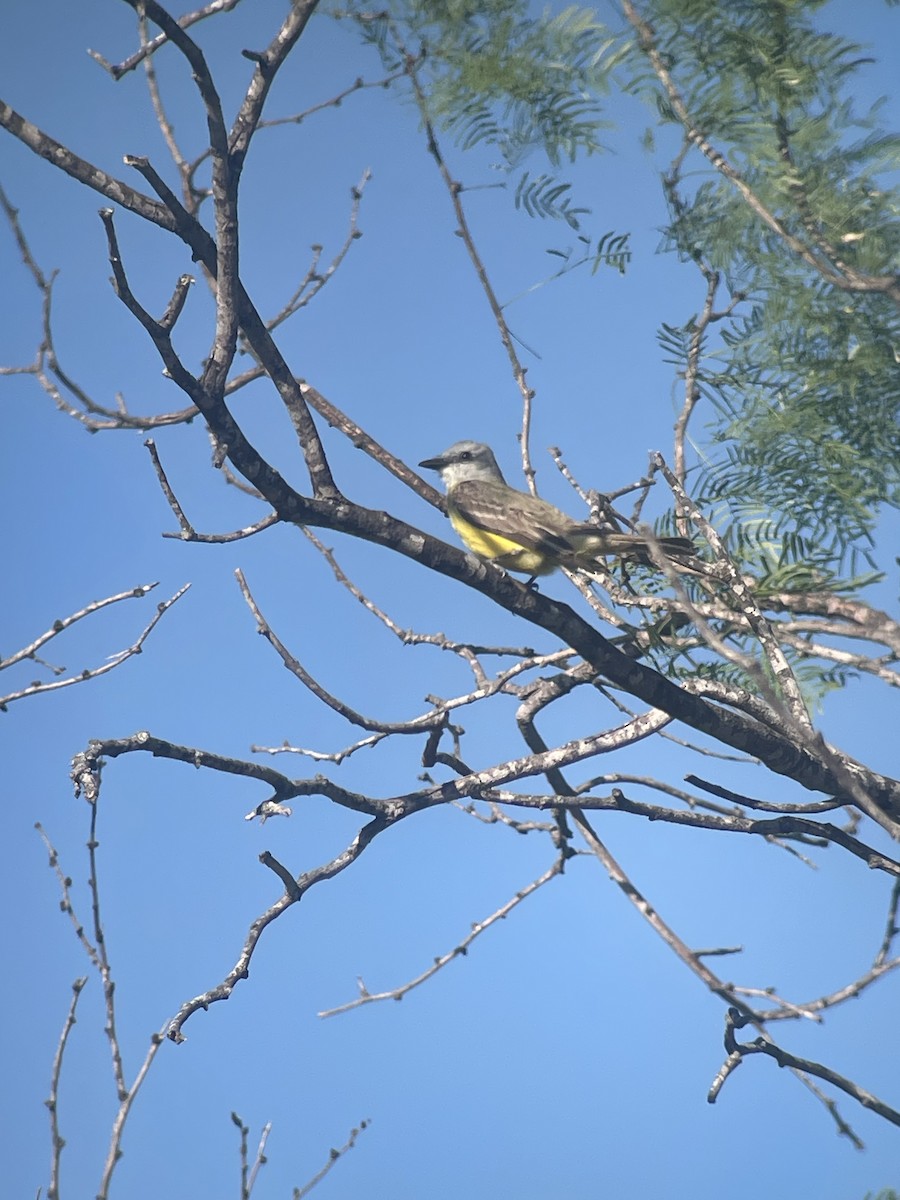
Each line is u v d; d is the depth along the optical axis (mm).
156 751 5293
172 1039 5453
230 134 4570
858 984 4582
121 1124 4715
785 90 3621
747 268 4074
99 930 5051
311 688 6117
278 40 4566
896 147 3617
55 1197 4648
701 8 3693
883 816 3762
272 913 5762
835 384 3965
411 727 6250
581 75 4055
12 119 4793
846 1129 5430
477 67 4102
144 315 4227
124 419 5977
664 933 5902
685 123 3789
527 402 6230
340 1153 5898
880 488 4051
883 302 3803
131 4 4258
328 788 5734
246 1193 5270
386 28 4582
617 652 5191
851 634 4477
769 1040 5695
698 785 5715
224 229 4504
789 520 4398
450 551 5043
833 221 3641
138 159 4633
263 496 4809
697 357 4863
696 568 4547
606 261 4512
